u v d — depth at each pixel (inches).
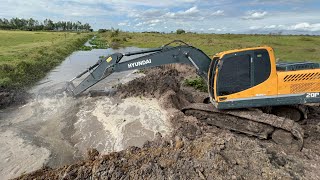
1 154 324.2
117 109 465.4
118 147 343.9
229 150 278.2
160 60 443.8
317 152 320.8
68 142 358.9
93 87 618.5
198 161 259.9
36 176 265.9
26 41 1704.0
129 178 246.5
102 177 248.8
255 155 275.0
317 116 418.6
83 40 2316.7
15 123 417.4
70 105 490.6
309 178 263.1
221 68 356.5
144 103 487.5
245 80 351.6
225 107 360.5
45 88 620.1
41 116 443.5
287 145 329.1
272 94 349.1
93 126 402.3
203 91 578.6
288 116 382.9
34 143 353.7
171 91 498.6
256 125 349.1
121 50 1579.7
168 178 242.8
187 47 430.0
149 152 283.6
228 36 2097.7
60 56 1165.1
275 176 251.1
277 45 1328.7
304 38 1691.7
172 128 384.2
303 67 367.9
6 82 604.1
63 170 266.7
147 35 2760.8
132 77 733.9
